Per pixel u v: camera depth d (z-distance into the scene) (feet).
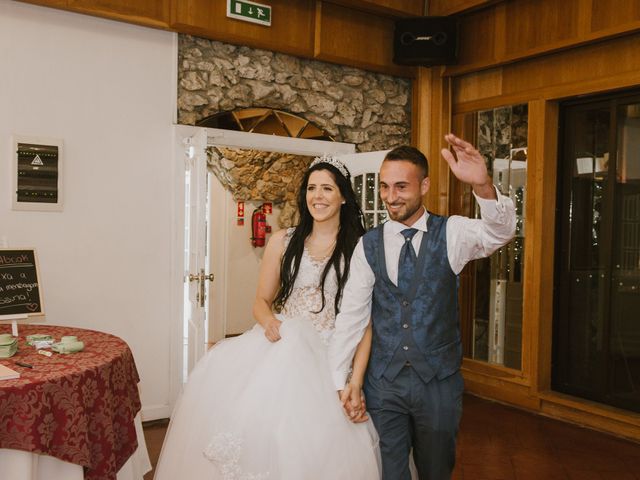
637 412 14.03
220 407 6.75
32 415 6.27
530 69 15.90
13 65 12.55
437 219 6.71
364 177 16.39
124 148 13.89
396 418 6.67
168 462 7.00
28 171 12.69
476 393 17.34
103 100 13.60
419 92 18.31
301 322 7.11
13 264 8.80
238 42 15.17
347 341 6.77
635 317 14.20
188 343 14.47
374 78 17.93
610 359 14.69
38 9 12.76
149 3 13.83
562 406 15.11
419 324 6.51
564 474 11.60
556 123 15.71
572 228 15.65
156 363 14.44
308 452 6.06
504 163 16.93
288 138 16.25
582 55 14.64
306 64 16.62
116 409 7.60
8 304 8.55
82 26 13.28
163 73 14.35
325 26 16.46
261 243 26.16
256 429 6.24
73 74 13.21
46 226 13.00
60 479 6.70
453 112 18.17
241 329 26.50
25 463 6.27
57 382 6.57
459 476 11.45
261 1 15.25
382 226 6.95
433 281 6.52
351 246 7.64
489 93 17.07
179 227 14.58
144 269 14.20
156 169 14.30
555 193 15.79
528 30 15.47
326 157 7.81
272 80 15.98
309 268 7.66
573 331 15.60
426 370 6.48
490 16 16.48
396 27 17.35
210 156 24.23
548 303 15.72
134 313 14.11
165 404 14.58
